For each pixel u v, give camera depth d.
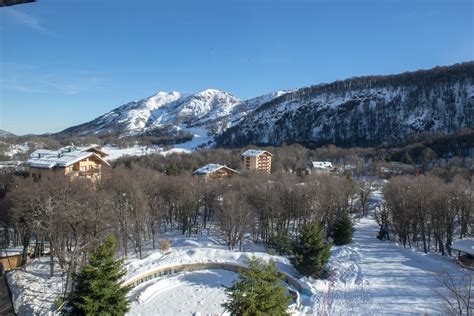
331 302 41.00
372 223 86.69
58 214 47.22
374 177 133.38
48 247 65.12
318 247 47.44
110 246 30.53
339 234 64.44
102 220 51.09
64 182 62.38
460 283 42.16
